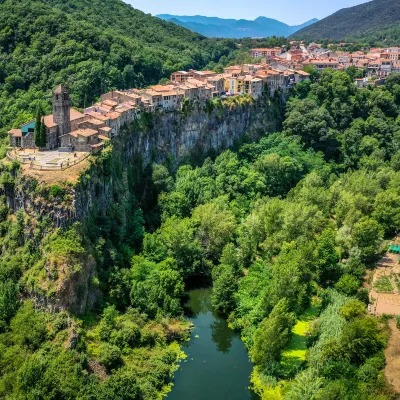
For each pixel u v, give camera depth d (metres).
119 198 173.00
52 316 126.31
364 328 116.81
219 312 152.75
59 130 174.50
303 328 137.38
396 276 150.12
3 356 118.00
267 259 165.50
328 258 154.88
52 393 109.12
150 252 163.62
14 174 147.25
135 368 123.50
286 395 111.44
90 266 137.50
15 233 140.88
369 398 100.94
